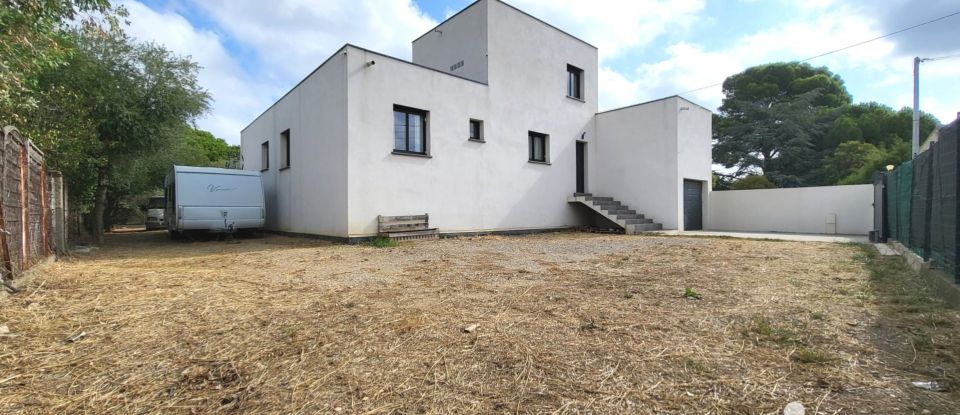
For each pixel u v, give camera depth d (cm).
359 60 992
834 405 197
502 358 258
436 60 1459
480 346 279
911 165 644
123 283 497
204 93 1260
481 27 1277
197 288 469
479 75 1285
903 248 716
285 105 1329
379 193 1023
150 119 1127
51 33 632
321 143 1087
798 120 2639
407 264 662
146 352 275
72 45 934
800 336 292
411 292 446
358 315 354
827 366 241
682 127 1405
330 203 1041
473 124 1261
